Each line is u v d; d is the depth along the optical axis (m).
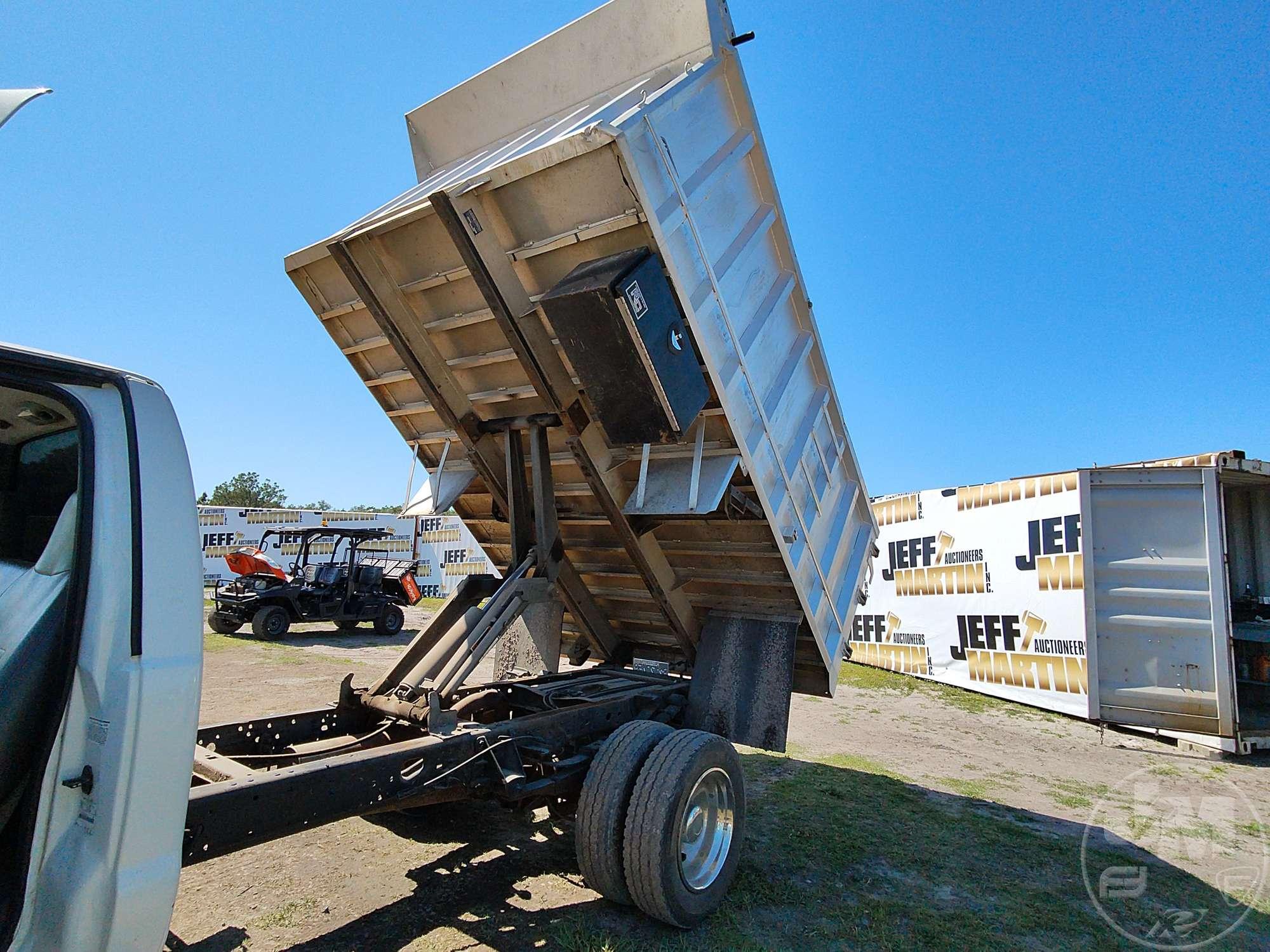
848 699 8.95
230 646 11.97
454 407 3.99
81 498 1.75
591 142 2.73
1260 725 6.71
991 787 5.43
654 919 3.15
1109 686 7.06
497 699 4.07
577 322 2.98
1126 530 7.14
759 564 4.16
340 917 3.08
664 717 4.20
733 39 3.45
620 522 3.97
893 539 11.45
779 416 3.93
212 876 3.46
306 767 2.42
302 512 25.98
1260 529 8.39
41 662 1.67
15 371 1.73
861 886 3.61
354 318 3.94
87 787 1.62
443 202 3.05
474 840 3.98
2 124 1.85
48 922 1.56
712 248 3.39
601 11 3.63
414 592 15.61
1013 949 3.08
